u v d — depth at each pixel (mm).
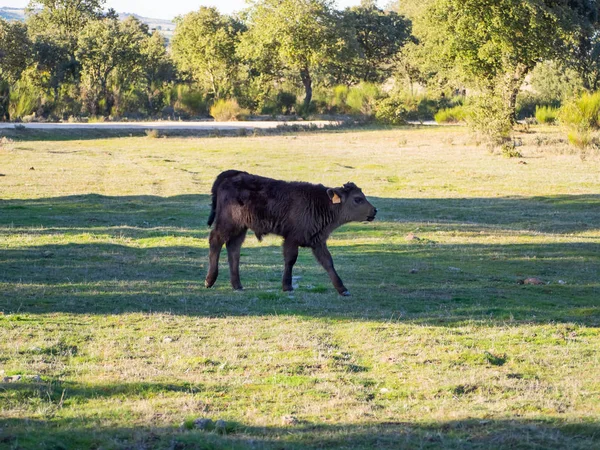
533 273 15422
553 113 58594
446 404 7254
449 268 15484
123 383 7484
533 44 48969
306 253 16984
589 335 10375
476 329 10484
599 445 6094
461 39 50500
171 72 79812
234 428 6332
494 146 40781
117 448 5621
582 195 27656
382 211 24578
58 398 7012
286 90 76812
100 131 51562
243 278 13719
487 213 24500
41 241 16953
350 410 6977
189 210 23375
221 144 44875
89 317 10352
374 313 11203
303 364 8469
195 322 10273
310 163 35688
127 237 18234
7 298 11211
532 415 6941
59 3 92812
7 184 27625
